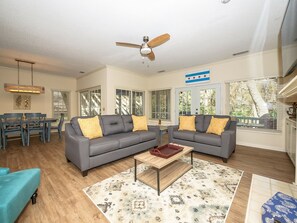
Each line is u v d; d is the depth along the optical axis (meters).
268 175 2.18
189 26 2.43
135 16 2.16
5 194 1.12
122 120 3.51
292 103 3.00
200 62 4.31
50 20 2.26
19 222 1.31
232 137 2.90
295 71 2.34
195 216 1.37
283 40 2.26
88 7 1.96
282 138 3.31
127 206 1.51
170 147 2.48
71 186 1.90
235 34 2.68
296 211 1.14
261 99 3.79
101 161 2.40
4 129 3.61
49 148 3.67
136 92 5.86
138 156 2.02
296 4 1.58
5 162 2.72
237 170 2.34
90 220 1.33
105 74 4.73
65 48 3.33
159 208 1.48
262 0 1.83
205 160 2.79
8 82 4.95
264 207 1.19
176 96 5.35
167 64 4.54
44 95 5.80
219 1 1.85
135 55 3.79
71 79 6.57
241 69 3.81
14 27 2.46
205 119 3.62
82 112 6.39
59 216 1.38
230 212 1.42
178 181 2.00
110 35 2.74
